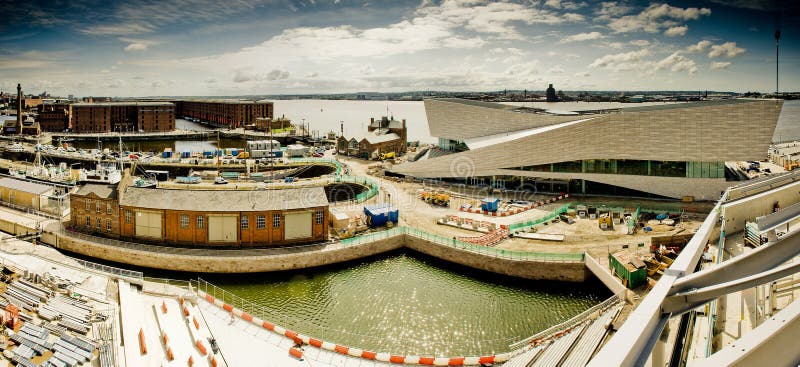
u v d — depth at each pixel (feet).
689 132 262.06
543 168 293.64
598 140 279.49
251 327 130.41
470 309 157.89
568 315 153.58
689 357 80.84
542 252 188.14
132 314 129.18
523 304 161.38
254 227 194.80
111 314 127.65
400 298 166.20
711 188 263.90
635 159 275.18
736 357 37.47
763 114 248.73
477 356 121.90
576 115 315.37
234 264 183.73
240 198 196.03
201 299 146.10
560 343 111.65
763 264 55.52
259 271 185.16
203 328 125.90
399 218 240.12
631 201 267.59
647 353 42.24
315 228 201.87
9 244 187.62
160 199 196.13
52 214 231.30
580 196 281.74
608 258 175.73
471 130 350.64
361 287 175.11
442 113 362.53
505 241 202.08
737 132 254.88
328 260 193.06
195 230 194.08
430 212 252.42
